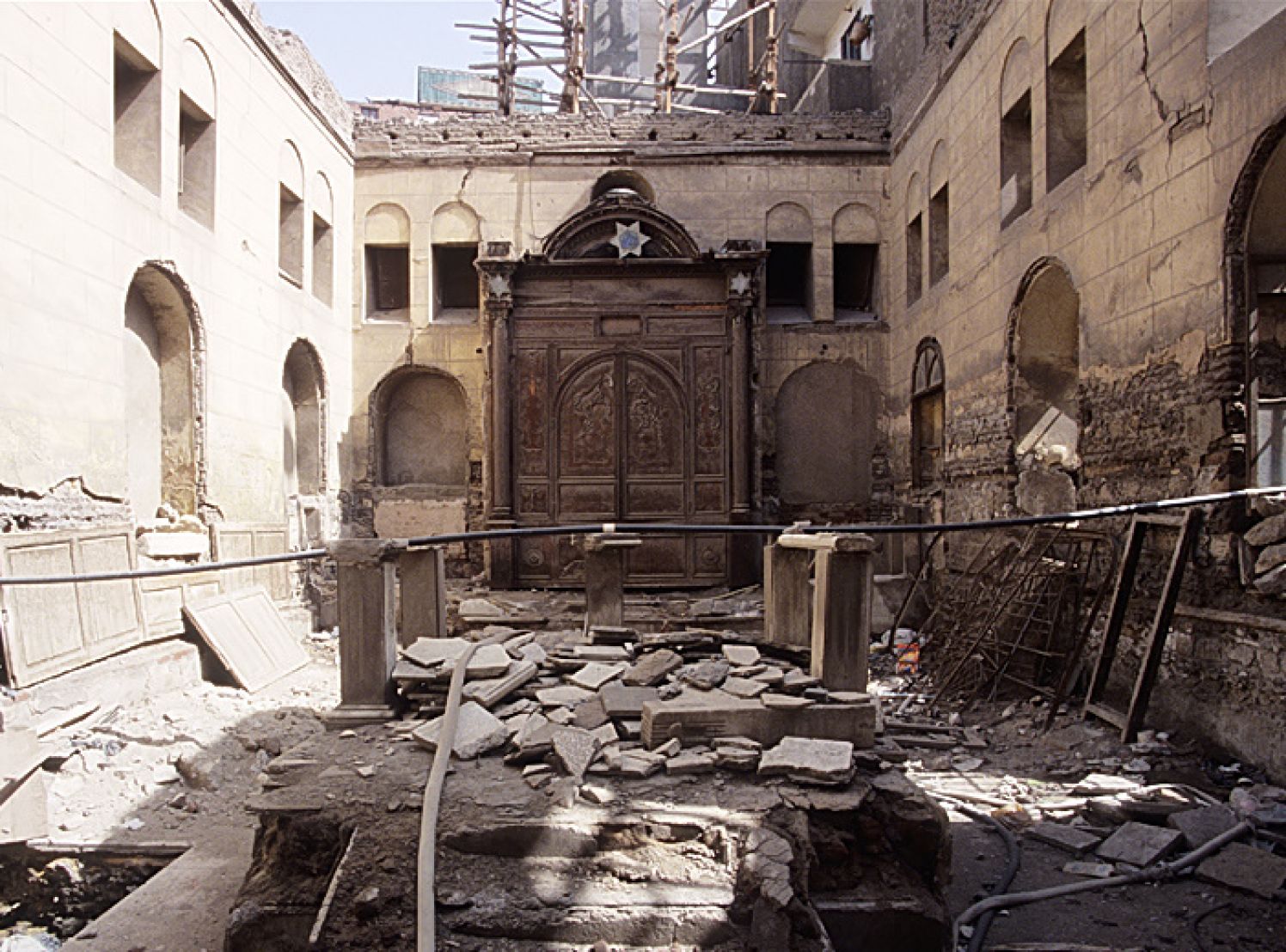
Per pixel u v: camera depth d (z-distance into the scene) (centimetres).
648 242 1412
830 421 1559
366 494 1535
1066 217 898
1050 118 941
